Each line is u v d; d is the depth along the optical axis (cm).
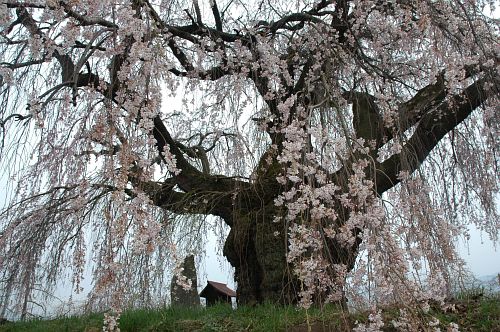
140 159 321
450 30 439
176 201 571
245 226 540
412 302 302
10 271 496
